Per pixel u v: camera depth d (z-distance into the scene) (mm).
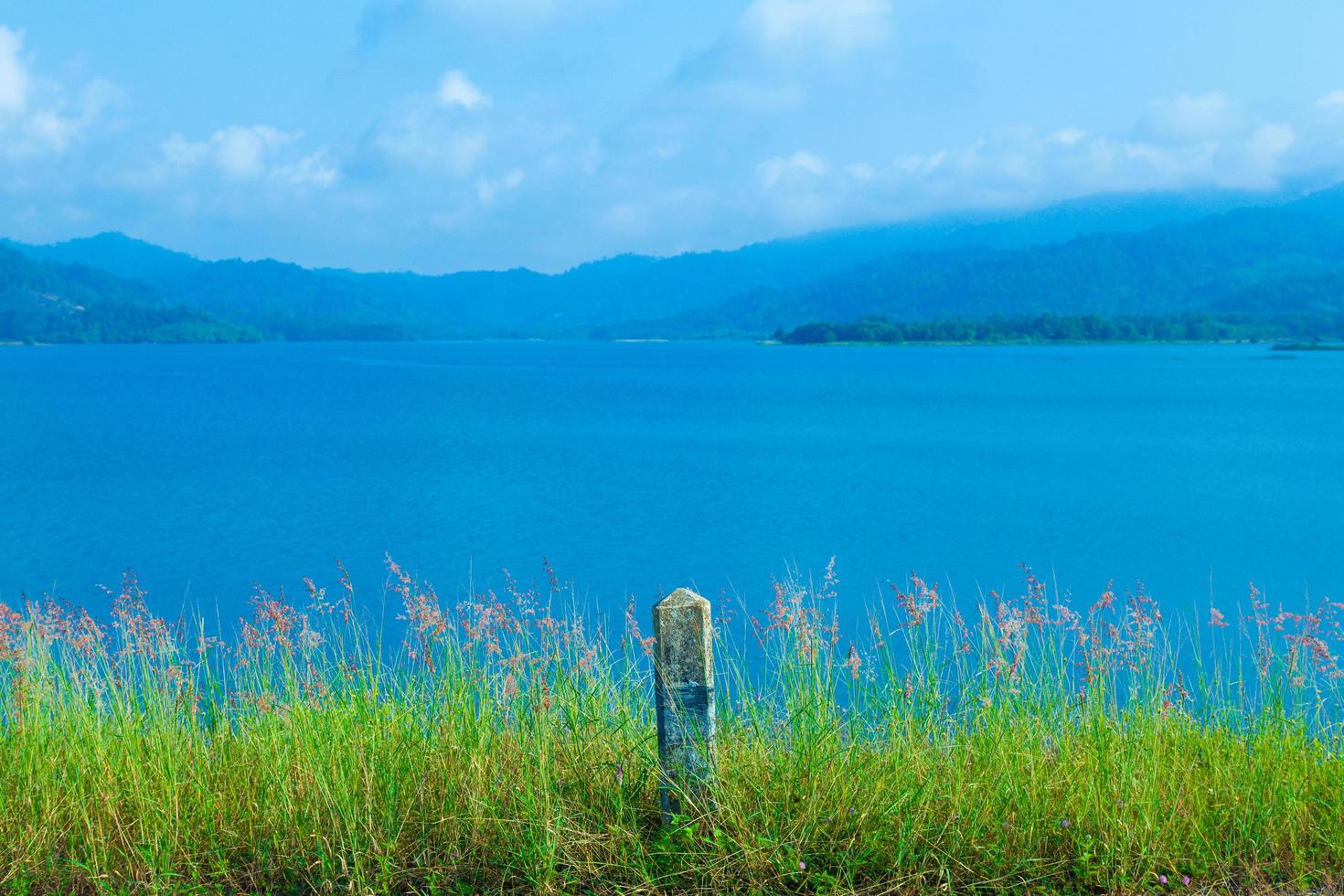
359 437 68438
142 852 5262
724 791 5414
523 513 38062
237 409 95312
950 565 28375
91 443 65000
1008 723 6145
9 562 29469
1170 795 5664
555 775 5758
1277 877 5254
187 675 6652
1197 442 64250
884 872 5172
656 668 5359
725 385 134125
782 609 6457
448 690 6344
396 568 7125
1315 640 6531
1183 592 24750
